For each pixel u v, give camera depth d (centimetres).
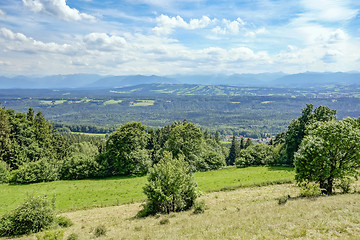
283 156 5703
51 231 1794
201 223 1723
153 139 7900
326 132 2444
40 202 2214
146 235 1589
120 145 5369
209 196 3106
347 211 1483
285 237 1220
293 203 1981
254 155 6088
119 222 2259
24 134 6700
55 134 9556
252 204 2291
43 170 4941
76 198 3675
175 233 1553
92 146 11062
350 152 2358
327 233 1202
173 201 2481
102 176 5288
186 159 5834
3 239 1995
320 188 2372
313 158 2386
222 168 6159
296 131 5325
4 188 4428
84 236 1822
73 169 5094
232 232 1400
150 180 2544
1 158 5784
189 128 6184
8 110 6562
